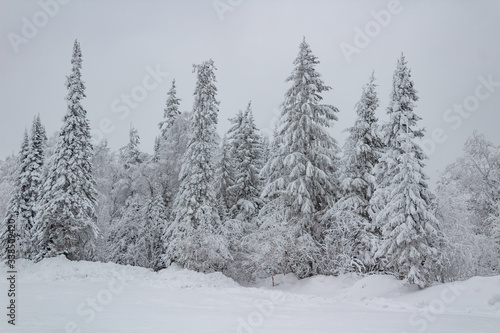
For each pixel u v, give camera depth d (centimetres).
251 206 3212
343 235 2495
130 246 3253
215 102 3136
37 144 3288
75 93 2892
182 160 3077
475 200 3147
